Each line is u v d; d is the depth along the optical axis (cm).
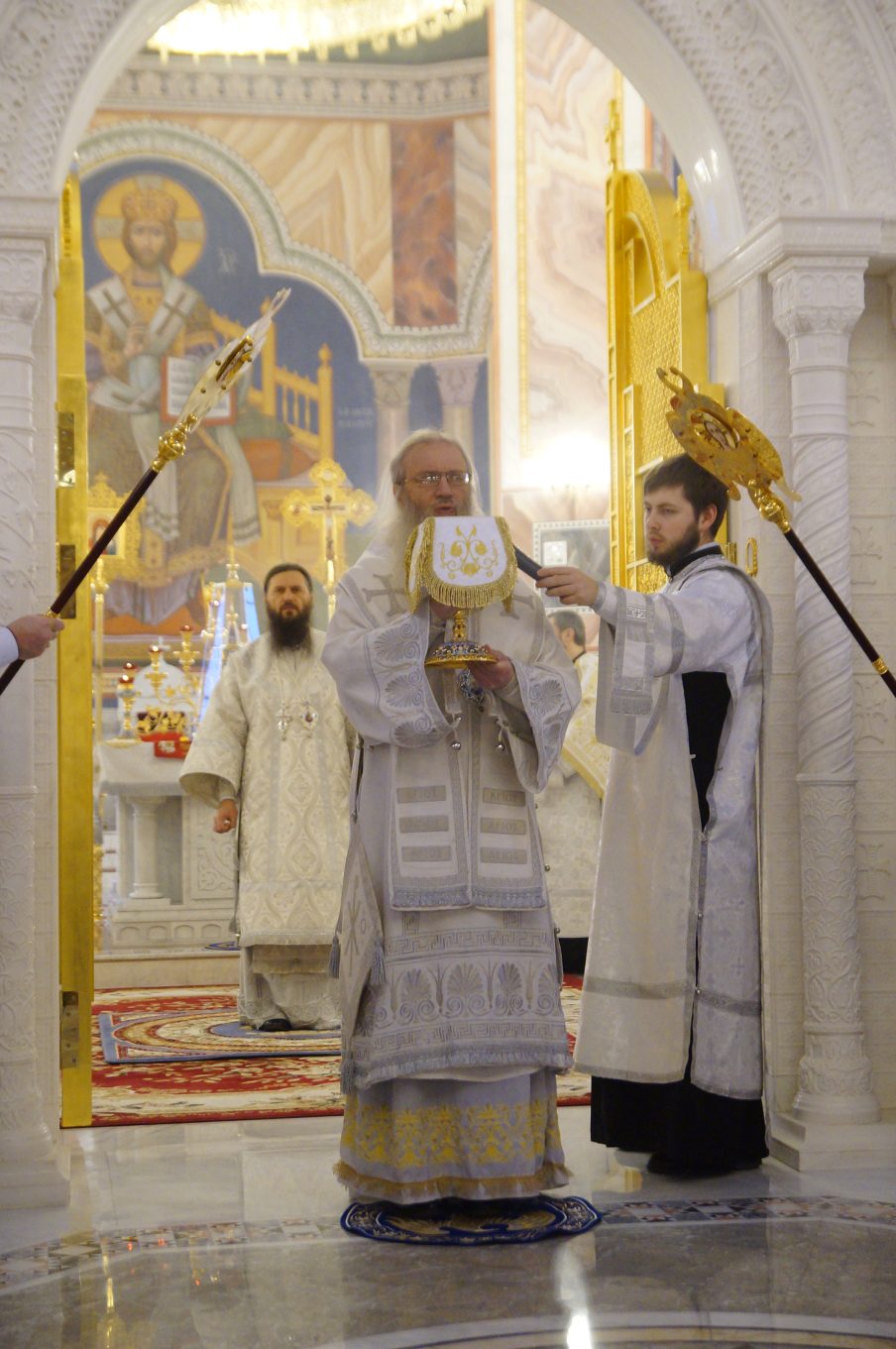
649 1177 417
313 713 692
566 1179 379
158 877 891
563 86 1446
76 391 465
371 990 368
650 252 554
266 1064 595
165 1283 325
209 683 1176
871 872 461
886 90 458
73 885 477
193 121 1573
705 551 440
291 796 685
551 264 1453
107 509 1541
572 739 853
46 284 430
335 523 1547
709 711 430
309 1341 289
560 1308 306
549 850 862
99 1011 753
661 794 427
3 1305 311
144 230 1562
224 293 1580
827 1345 286
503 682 366
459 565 359
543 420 1452
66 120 423
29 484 414
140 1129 477
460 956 366
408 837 369
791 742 457
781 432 464
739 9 462
